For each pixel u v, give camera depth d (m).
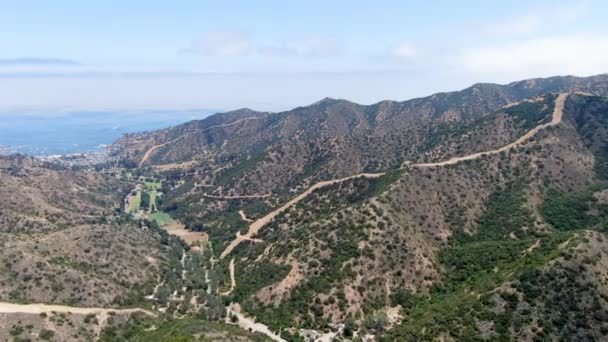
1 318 143.75
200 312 174.38
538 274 139.25
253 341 144.75
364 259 179.75
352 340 148.00
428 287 173.38
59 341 141.62
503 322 129.88
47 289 166.62
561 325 126.62
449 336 132.00
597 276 136.38
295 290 177.00
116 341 150.25
